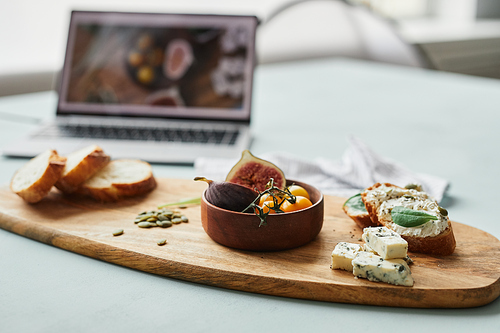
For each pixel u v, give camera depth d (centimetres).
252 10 352
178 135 146
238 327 63
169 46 160
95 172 107
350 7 341
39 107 197
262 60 353
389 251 70
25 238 90
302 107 201
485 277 71
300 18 359
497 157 138
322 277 71
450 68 381
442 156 140
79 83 161
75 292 71
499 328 63
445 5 477
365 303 68
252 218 77
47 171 99
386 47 322
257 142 154
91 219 93
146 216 93
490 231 91
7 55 272
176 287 73
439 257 78
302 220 79
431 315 66
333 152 144
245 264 75
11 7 269
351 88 235
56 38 289
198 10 329
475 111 190
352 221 93
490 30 424
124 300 69
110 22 163
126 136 144
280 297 71
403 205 83
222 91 157
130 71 160
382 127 171
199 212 97
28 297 69
